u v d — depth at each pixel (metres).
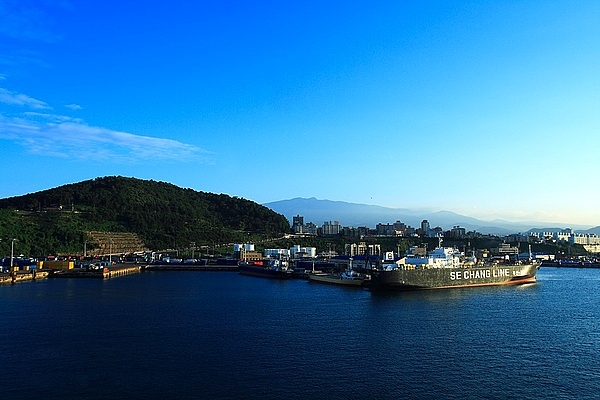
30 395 59.38
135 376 66.00
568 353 78.62
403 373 67.94
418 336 88.81
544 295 149.12
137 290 163.25
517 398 59.81
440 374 67.75
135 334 89.50
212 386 62.53
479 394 60.81
